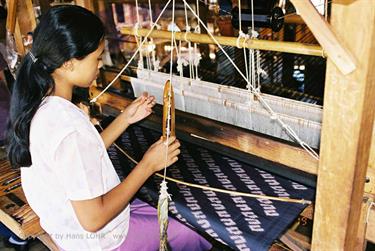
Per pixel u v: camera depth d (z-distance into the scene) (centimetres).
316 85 208
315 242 115
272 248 156
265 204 137
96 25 108
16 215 175
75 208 110
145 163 123
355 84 88
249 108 160
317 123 143
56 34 103
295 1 85
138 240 143
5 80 314
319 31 85
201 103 176
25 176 125
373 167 121
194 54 192
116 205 116
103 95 212
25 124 112
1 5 336
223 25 210
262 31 230
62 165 106
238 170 159
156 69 196
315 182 143
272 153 150
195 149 178
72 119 110
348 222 105
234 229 126
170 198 133
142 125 202
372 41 83
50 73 111
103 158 124
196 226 131
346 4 83
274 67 231
